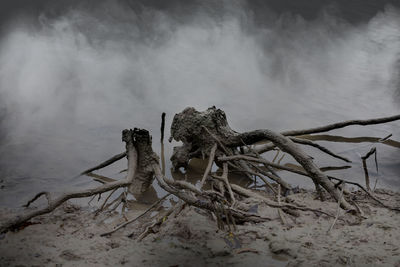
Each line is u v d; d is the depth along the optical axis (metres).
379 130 6.00
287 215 3.98
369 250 3.38
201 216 3.91
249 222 3.86
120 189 4.66
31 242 3.52
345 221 3.84
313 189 4.62
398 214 3.94
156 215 4.15
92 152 5.34
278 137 4.44
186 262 3.28
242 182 4.86
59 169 4.95
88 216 4.05
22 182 4.66
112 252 3.40
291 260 3.32
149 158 4.62
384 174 4.91
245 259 3.33
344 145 5.60
